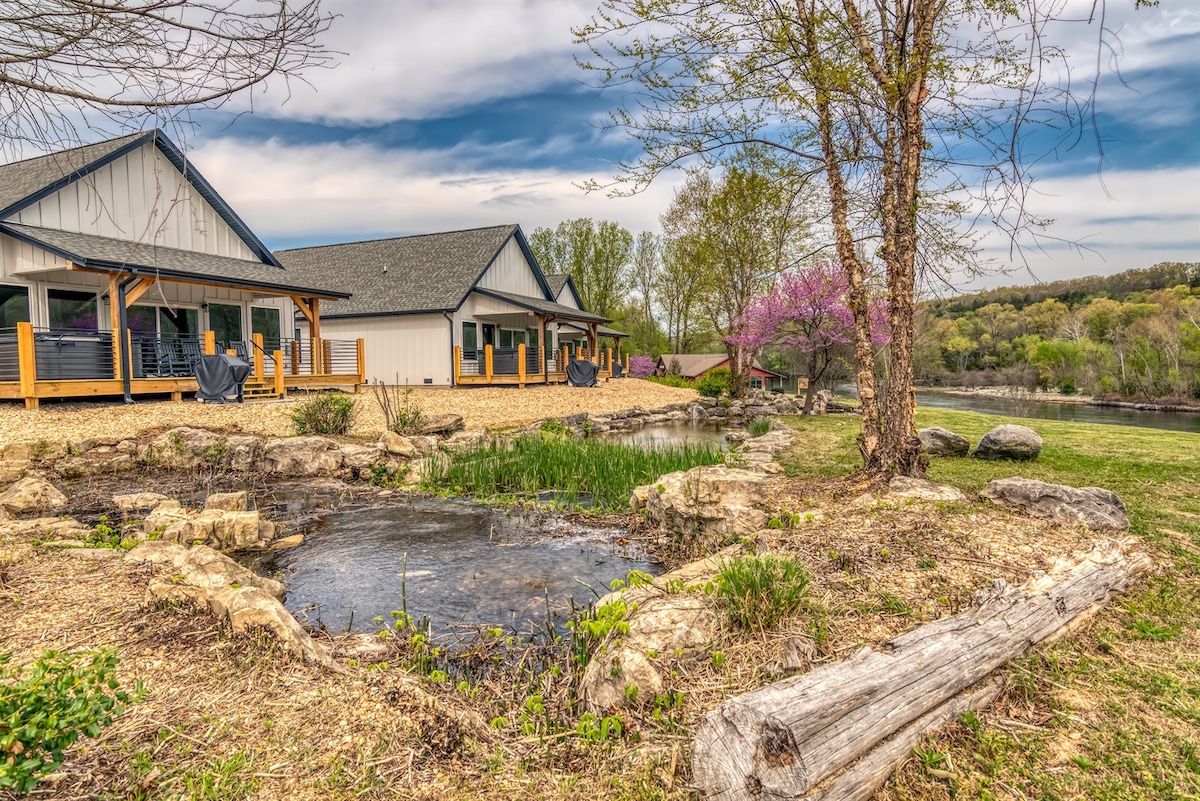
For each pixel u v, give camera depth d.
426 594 4.97
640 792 2.19
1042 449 8.74
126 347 11.90
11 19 2.35
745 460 9.21
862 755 2.19
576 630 3.78
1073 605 3.37
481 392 19.97
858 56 6.07
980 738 2.49
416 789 2.17
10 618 3.39
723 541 5.62
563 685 3.14
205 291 15.73
